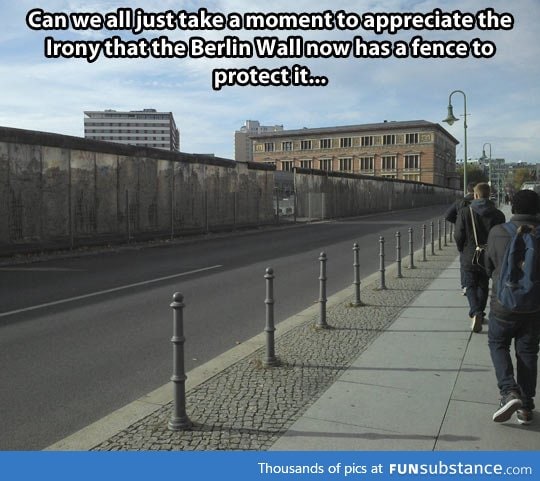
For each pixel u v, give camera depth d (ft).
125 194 63.21
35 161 51.75
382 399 15.16
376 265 45.57
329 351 19.84
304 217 115.55
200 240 71.51
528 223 13.79
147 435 13.01
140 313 26.73
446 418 13.92
